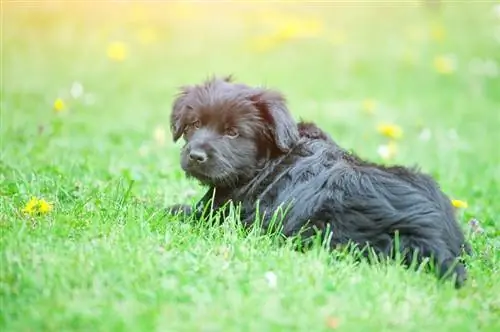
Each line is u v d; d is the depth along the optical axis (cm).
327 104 1947
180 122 1002
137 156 1380
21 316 641
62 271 708
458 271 800
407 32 2656
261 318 659
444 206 876
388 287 740
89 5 2714
